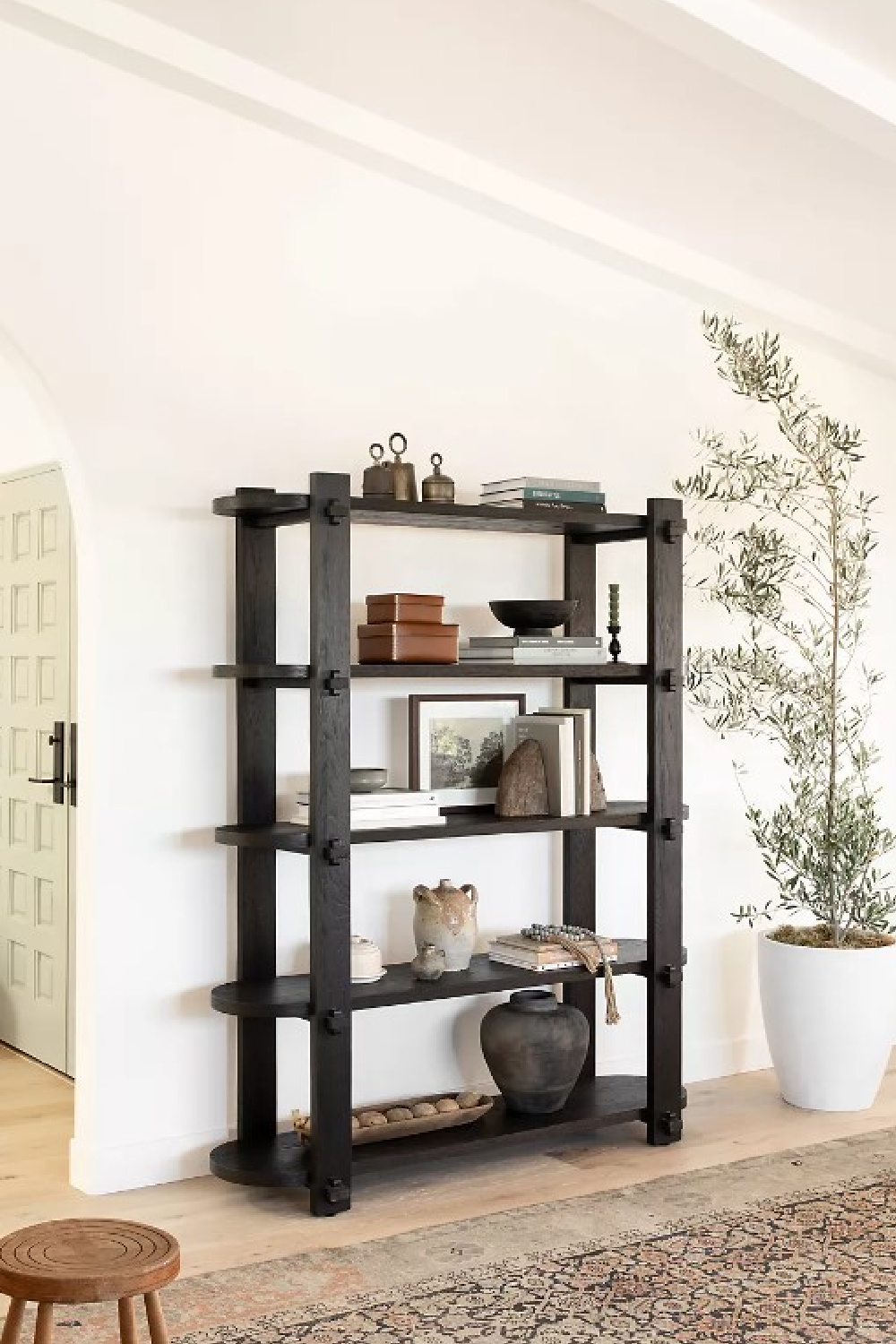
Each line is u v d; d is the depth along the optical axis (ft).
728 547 16.84
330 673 12.68
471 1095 14.10
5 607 18.52
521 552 15.56
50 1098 16.21
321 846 12.68
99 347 13.03
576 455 15.85
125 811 13.25
